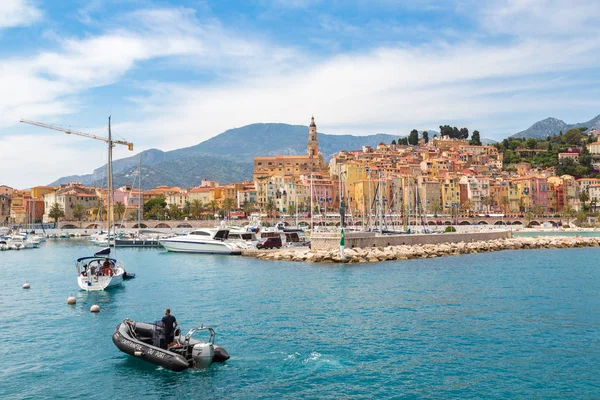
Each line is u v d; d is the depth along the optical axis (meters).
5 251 147.62
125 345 36.91
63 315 51.62
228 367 35.62
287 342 40.88
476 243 123.38
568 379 33.12
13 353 39.22
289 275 77.94
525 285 66.44
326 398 30.59
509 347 39.44
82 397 31.05
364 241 107.31
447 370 34.78
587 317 48.34
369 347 39.56
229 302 56.44
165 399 30.66
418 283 68.50
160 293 62.94
